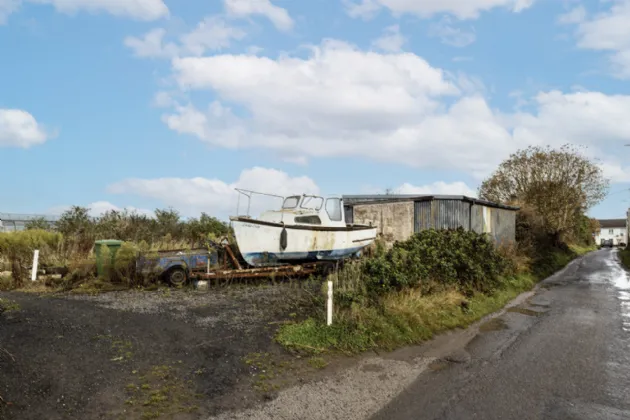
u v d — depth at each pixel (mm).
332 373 6363
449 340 8539
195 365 6105
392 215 17969
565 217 36875
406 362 7078
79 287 10812
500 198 37844
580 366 7043
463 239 13648
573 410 5363
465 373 6664
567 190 36219
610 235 104625
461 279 12555
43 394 4914
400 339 8031
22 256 12422
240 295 10453
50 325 7105
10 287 10734
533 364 7145
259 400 5352
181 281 11609
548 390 6000
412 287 10328
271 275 12320
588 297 14492
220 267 12406
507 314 11336
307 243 13289
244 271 12008
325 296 9289
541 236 32188
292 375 6145
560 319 10750
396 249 11453
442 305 10258
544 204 36250
